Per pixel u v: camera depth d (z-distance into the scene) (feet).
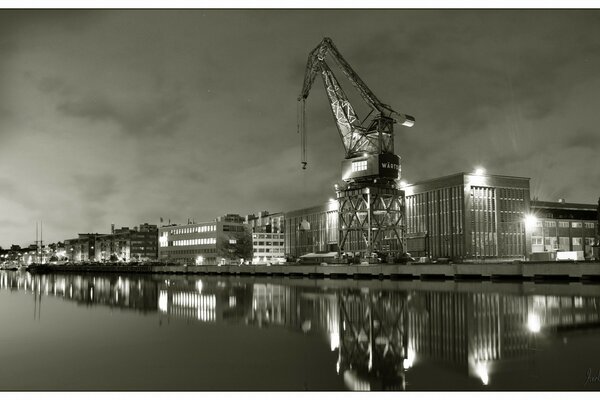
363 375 68.59
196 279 392.88
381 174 364.99
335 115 381.19
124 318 135.95
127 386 65.57
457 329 102.53
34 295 237.04
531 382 62.64
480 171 443.73
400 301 163.22
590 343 84.64
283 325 116.78
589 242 463.83
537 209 467.52
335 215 566.36
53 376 70.90
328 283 285.23
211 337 101.04
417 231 478.18
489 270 259.19
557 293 173.99
